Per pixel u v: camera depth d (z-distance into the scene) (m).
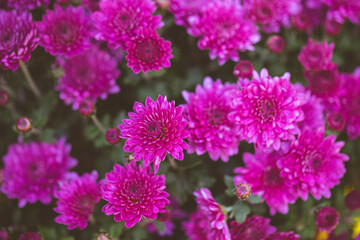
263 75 0.57
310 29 0.72
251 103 0.57
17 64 0.60
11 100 0.68
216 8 0.63
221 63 0.63
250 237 0.60
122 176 0.56
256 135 0.57
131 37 0.60
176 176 0.63
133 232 0.65
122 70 0.68
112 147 0.64
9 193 0.65
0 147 0.70
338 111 0.65
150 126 0.54
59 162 0.66
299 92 0.61
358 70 0.67
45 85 0.69
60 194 0.60
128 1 0.61
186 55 0.69
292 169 0.59
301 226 0.65
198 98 0.59
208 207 0.58
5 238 0.64
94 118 0.63
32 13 0.64
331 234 0.69
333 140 0.59
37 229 0.64
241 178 0.60
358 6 0.67
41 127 0.66
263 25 0.67
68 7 0.63
